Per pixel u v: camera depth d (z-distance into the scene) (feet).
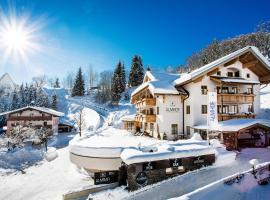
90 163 62.23
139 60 310.45
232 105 98.84
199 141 70.13
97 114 237.86
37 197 56.95
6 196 59.67
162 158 54.34
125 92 297.74
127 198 47.19
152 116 104.73
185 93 95.71
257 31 365.61
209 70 90.74
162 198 45.50
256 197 38.24
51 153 101.71
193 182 51.65
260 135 89.40
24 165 89.76
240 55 96.02
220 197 38.99
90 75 491.72
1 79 393.29
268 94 150.41
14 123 169.17
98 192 51.57
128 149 58.49
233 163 63.36
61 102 300.40
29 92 273.54
